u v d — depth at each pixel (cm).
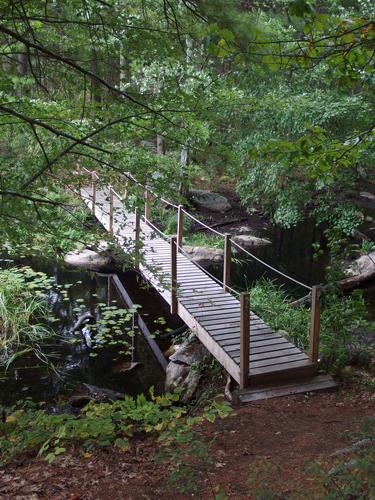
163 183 390
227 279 727
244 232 1348
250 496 279
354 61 306
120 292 930
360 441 301
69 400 567
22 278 910
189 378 585
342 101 861
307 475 296
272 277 1056
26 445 343
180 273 801
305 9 227
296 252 1245
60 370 651
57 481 302
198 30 309
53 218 371
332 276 568
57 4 338
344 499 220
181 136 387
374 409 417
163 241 979
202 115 376
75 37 358
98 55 361
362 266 962
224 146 396
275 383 486
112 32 339
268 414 425
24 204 343
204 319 620
